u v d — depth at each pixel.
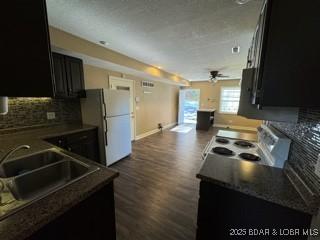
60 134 2.29
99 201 0.93
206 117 6.54
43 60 0.78
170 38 2.38
